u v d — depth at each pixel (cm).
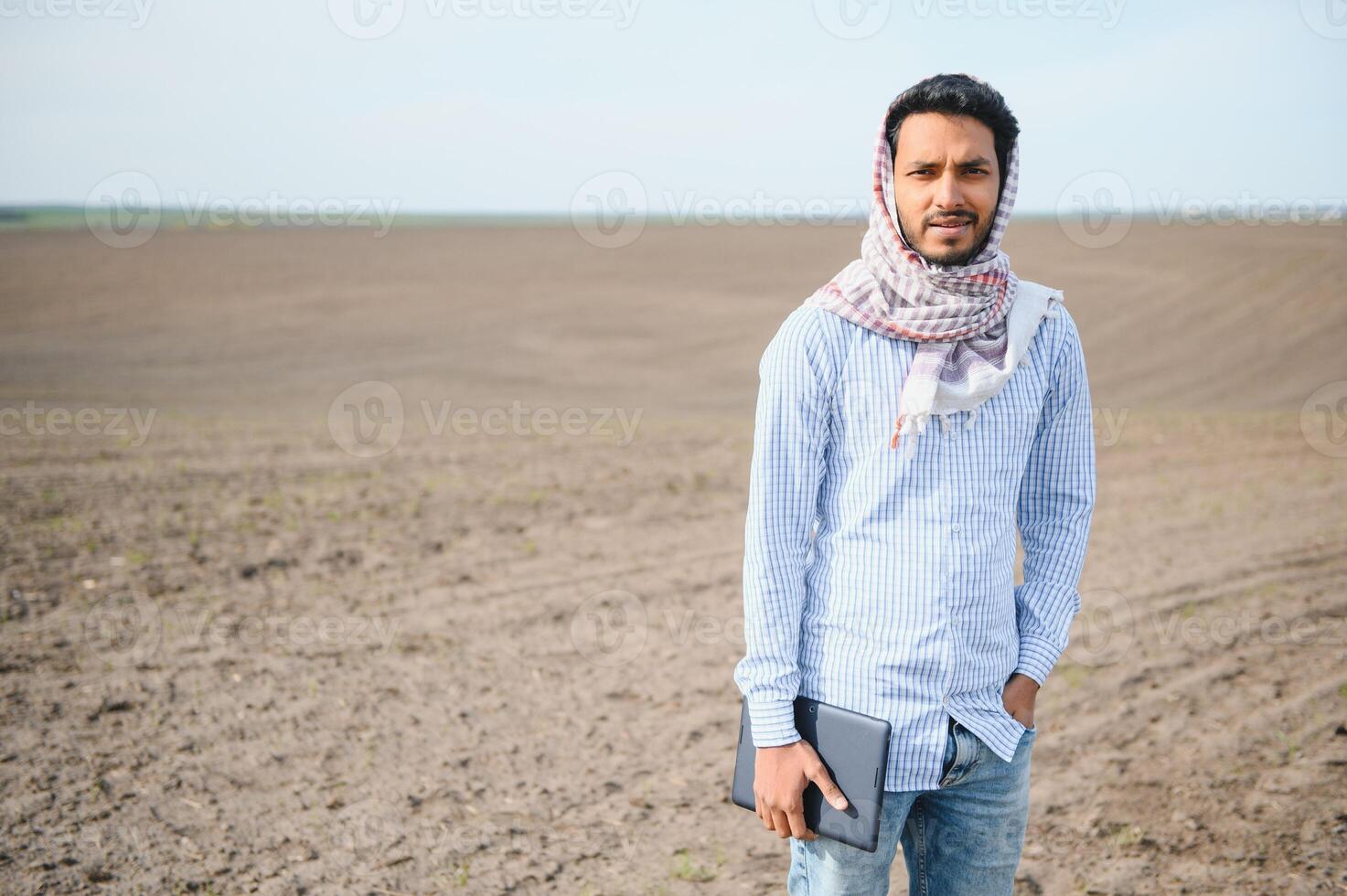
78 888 296
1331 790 351
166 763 378
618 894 305
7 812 337
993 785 184
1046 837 331
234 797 355
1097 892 299
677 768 390
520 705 443
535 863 321
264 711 427
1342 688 441
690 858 327
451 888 305
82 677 453
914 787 176
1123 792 359
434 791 366
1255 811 341
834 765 173
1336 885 296
